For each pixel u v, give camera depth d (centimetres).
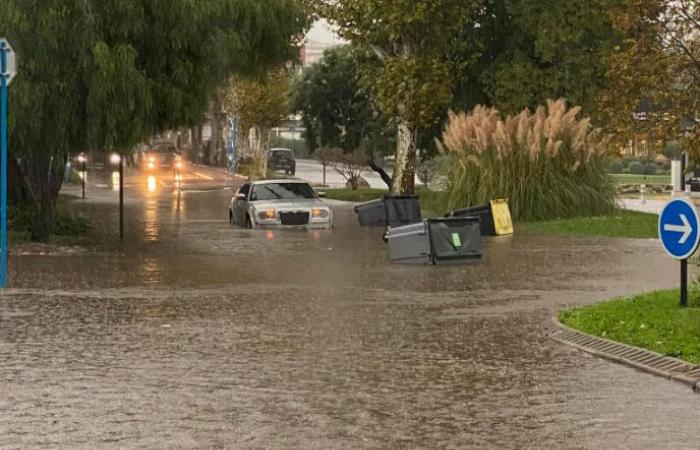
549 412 1603
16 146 4359
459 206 6012
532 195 5912
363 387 1770
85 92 4331
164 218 6331
